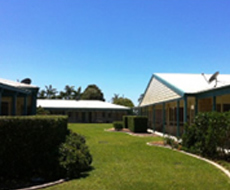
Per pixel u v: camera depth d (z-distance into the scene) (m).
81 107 42.81
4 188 5.98
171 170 7.64
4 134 6.38
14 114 13.54
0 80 16.86
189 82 17.12
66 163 6.79
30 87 16.64
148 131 23.47
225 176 6.95
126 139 16.45
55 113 43.31
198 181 6.45
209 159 9.40
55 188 5.83
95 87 67.44
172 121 20.75
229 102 15.87
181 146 12.01
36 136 6.91
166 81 18.08
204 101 16.20
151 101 23.78
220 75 19.70
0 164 6.37
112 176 6.91
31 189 5.79
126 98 59.12
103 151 11.16
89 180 6.52
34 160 6.92
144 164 8.48
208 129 9.79
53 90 67.69
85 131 23.42
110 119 46.59
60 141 7.98
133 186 6.00
